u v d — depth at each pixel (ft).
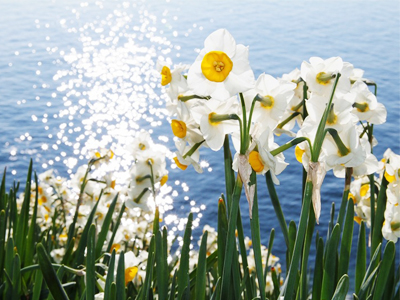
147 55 40.11
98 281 5.06
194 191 23.20
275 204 4.36
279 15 52.90
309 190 3.46
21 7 54.65
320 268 4.30
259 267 3.77
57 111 30.30
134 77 35.50
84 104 31.12
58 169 24.11
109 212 6.70
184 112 3.67
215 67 3.28
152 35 45.14
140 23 48.78
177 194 22.85
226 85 3.31
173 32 46.14
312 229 4.13
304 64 3.77
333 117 3.63
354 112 4.26
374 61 39.50
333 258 3.93
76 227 8.37
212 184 23.79
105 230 6.66
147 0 57.16
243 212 22.06
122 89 33.42
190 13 52.75
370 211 5.18
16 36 45.16
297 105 4.41
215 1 57.67
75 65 37.91
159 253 4.25
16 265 5.59
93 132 27.50
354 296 3.70
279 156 3.81
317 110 3.67
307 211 3.48
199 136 3.82
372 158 3.83
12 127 28.30
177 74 3.76
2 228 6.27
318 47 43.04
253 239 3.72
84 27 47.62
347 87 3.68
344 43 44.06
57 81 35.06
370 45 43.42
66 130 27.84
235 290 3.97
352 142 3.56
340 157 3.57
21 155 25.43
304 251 4.10
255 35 46.11
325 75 3.72
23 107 30.99
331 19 51.62
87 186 8.40
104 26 47.98
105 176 7.63
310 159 3.52
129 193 6.00
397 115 30.27
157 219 4.76
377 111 4.24
